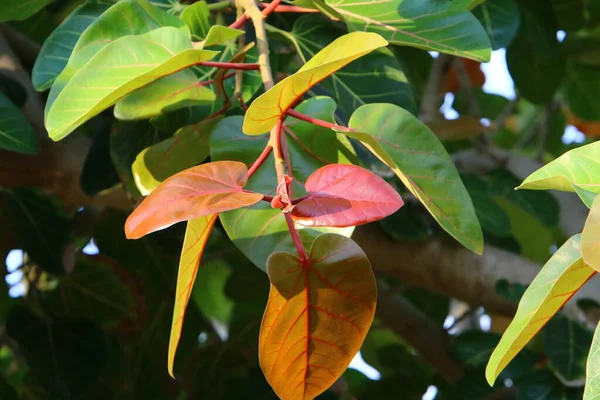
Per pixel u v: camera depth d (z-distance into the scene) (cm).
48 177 260
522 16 288
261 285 337
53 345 274
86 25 192
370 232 274
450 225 167
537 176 159
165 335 321
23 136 212
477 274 276
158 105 179
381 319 326
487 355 309
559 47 308
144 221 154
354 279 160
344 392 343
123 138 210
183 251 161
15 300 313
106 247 302
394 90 203
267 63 177
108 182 232
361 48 157
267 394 307
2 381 312
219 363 316
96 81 168
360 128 169
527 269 278
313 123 168
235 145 177
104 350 279
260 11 189
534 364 287
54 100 173
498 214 289
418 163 168
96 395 298
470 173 300
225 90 195
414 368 362
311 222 154
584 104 375
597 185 158
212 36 174
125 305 310
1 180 258
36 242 266
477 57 186
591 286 285
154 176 185
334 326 161
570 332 273
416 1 191
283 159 168
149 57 169
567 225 343
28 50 283
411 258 275
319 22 210
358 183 155
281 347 161
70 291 305
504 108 425
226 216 170
